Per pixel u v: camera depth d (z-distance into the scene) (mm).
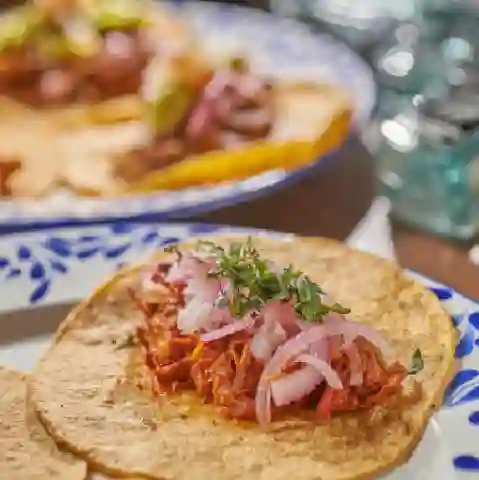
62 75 850
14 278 560
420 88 754
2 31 901
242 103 754
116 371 502
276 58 850
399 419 475
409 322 517
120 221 618
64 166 722
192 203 625
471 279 615
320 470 457
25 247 573
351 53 833
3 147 752
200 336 496
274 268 509
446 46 791
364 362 486
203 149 738
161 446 467
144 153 730
